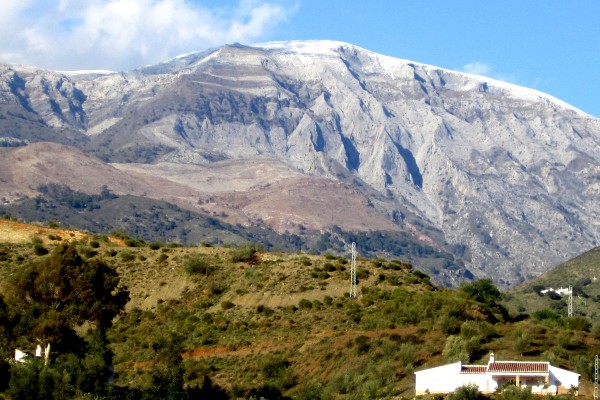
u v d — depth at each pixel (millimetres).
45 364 104562
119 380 120625
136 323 152625
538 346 121438
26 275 115188
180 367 127250
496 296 168875
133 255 176500
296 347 134000
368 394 110812
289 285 161250
